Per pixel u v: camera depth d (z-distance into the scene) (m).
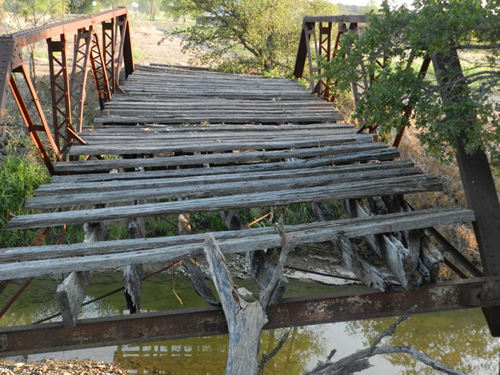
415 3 5.08
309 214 9.90
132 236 5.23
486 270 4.62
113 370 5.84
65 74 7.07
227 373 3.17
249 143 7.38
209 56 18.06
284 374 5.92
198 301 7.74
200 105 10.16
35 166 10.70
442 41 4.62
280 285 3.93
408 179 5.59
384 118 5.30
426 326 7.20
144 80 12.56
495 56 4.98
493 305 4.42
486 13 4.49
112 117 8.97
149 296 7.84
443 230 8.93
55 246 4.24
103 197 5.23
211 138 7.82
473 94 4.68
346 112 13.19
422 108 4.99
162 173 6.06
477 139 4.66
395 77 5.12
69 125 7.24
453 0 4.62
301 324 4.11
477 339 6.84
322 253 9.51
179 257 3.99
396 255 4.23
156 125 8.66
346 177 5.77
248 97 11.31
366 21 9.65
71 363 5.96
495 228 4.73
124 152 6.87
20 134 11.84
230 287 3.63
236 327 3.40
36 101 6.09
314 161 6.49
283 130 8.62
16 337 3.66
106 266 3.90
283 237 3.61
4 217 9.27
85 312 7.21
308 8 18.00
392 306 4.28
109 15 9.88
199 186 5.54
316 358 6.30
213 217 9.96
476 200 4.83
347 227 4.44
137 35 27.56
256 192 5.53
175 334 3.90
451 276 8.38
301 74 14.78
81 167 6.36
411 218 4.56
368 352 3.42
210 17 17.95
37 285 8.18
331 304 4.16
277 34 17.66
